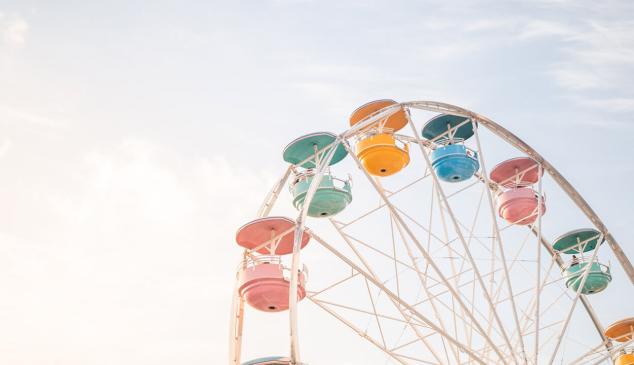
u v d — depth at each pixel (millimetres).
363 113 26797
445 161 27000
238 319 23766
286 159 25703
